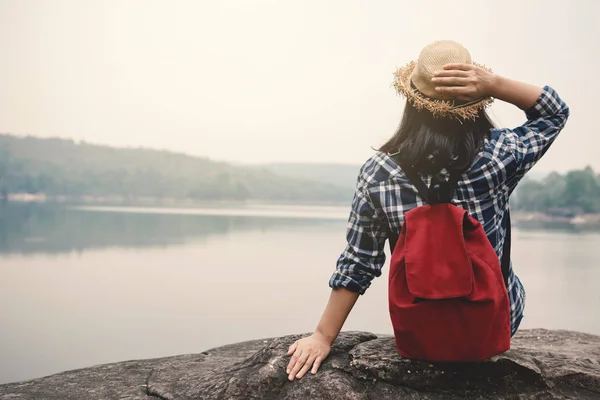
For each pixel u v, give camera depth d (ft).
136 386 7.01
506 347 5.04
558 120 5.56
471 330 4.87
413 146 5.25
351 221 5.65
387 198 5.33
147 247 47.83
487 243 4.99
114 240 51.83
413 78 5.39
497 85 5.26
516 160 5.30
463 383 5.69
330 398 5.49
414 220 5.05
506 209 5.56
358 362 5.74
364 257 5.63
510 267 5.72
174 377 7.20
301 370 5.74
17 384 7.17
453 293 4.79
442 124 5.22
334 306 5.81
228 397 5.87
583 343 8.78
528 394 5.77
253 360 6.24
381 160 5.42
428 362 5.66
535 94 5.48
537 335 9.35
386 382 5.67
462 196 5.17
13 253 44.19
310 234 56.39
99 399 6.60
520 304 5.87
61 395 6.73
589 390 5.97
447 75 5.10
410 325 5.02
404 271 5.06
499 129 5.53
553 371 6.02
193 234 55.98
